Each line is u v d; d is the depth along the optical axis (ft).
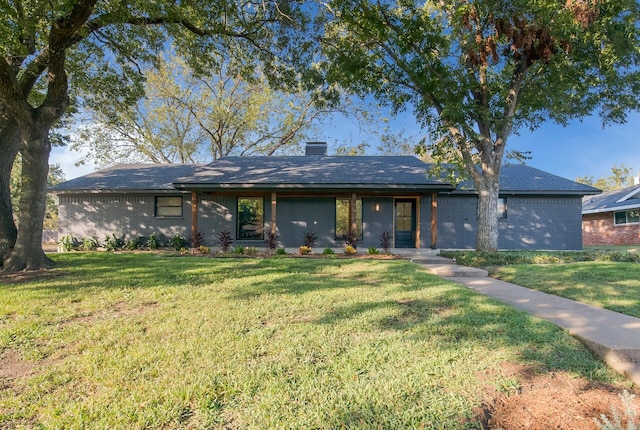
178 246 42.09
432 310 14.08
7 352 10.23
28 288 18.24
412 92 36.99
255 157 50.37
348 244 38.63
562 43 28.14
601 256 32.48
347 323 12.39
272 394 7.71
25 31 21.22
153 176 47.67
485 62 30.37
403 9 33.47
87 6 23.17
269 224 44.09
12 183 77.61
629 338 11.10
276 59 35.99
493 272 25.73
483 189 34.94
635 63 32.19
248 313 13.64
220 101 70.59
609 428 6.01
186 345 10.39
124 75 36.04
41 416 7.09
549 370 9.16
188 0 27.20
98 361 9.41
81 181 45.65
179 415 7.03
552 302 16.67
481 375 8.70
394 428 6.63
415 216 44.37
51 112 25.53
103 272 23.06
